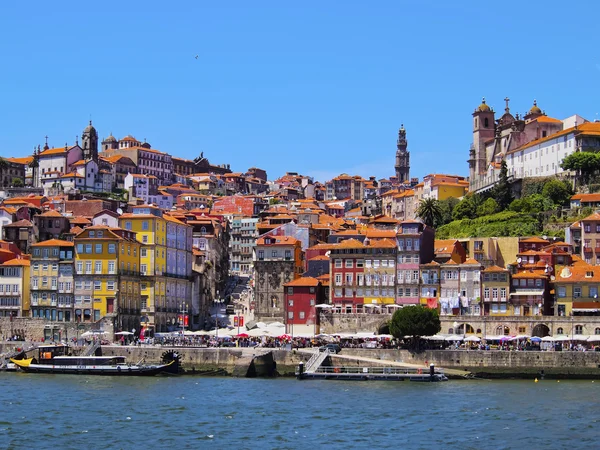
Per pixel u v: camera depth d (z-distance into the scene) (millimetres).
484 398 178375
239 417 155875
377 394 183875
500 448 133500
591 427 148250
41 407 165125
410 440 138250
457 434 142500
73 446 133875
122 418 154500
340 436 140750
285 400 175125
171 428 146250
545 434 142625
